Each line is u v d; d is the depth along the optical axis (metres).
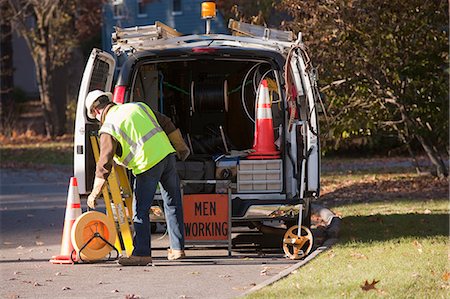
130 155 12.95
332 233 15.55
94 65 14.08
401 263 12.13
